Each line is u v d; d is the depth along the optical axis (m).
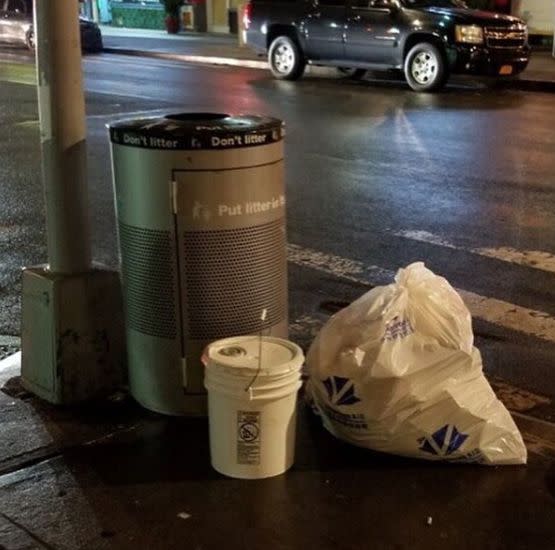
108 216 6.94
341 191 7.64
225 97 13.03
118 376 3.83
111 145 3.48
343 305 5.08
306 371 3.61
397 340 3.21
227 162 3.30
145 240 3.42
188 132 3.25
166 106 12.05
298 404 3.74
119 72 16.42
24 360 3.83
